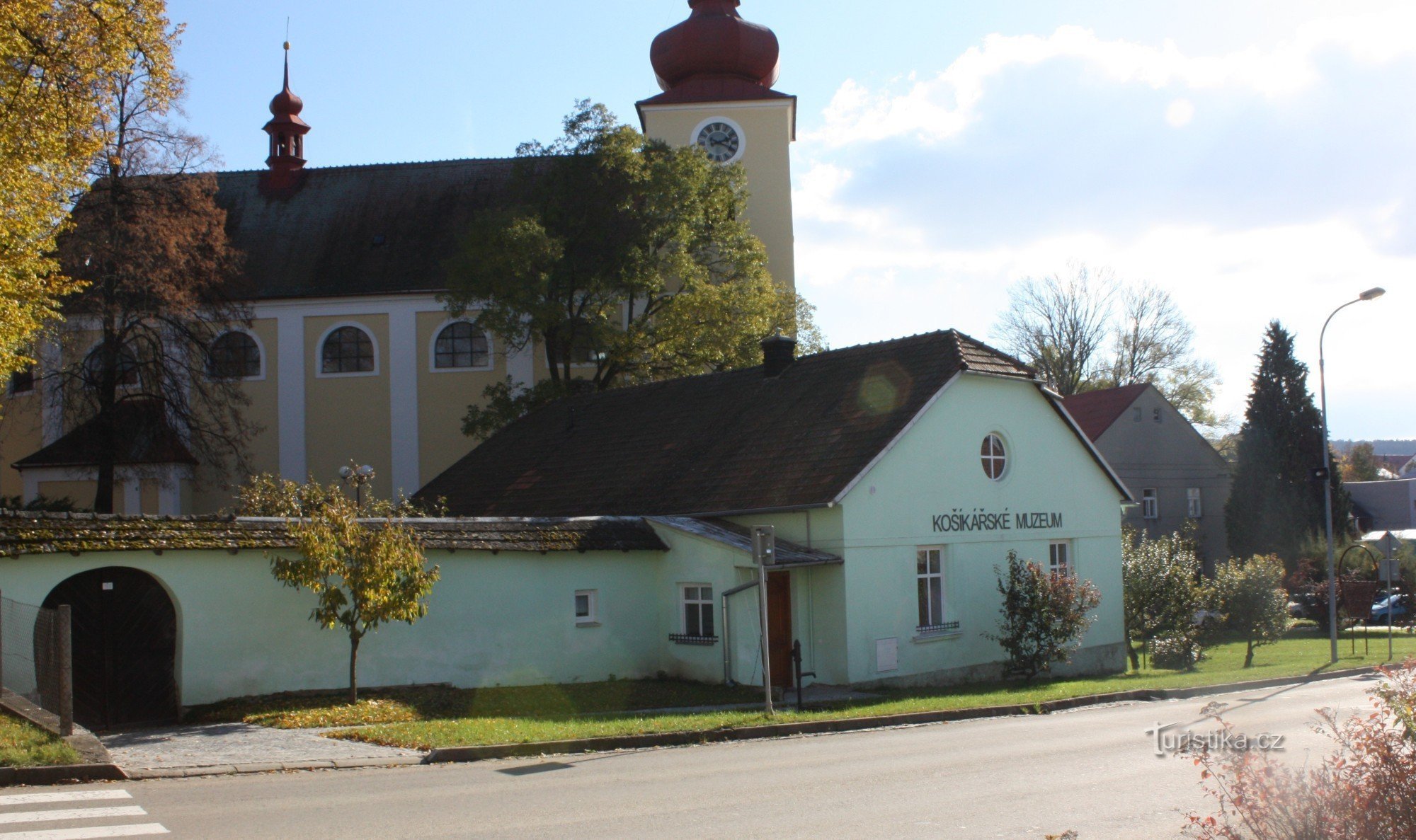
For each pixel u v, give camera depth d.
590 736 14.51
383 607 17.14
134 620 17.38
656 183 39.31
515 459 31.88
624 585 22.02
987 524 24.34
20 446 44.09
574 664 21.22
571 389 39.31
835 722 16.59
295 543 18.05
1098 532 27.22
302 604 18.48
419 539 19.47
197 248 35.38
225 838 8.73
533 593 20.84
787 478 22.73
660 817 9.47
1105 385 63.81
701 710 18.23
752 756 13.43
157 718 17.38
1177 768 11.81
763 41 51.72
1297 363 53.38
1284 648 35.66
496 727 15.18
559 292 39.44
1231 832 6.95
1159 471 53.91
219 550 17.62
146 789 11.06
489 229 37.78
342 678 18.77
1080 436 26.67
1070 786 10.82
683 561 22.03
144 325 34.66
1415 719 6.69
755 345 40.53
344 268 47.34
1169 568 28.53
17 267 20.34
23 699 14.73
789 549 21.44
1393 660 27.98
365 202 49.72
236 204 49.81
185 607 17.44
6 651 15.50
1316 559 47.78
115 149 31.39
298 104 51.19
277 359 46.09
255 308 45.78
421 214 49.12
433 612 19.73
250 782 11.60
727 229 42.56
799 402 25.53
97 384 33.62
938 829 8.95
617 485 26.88
